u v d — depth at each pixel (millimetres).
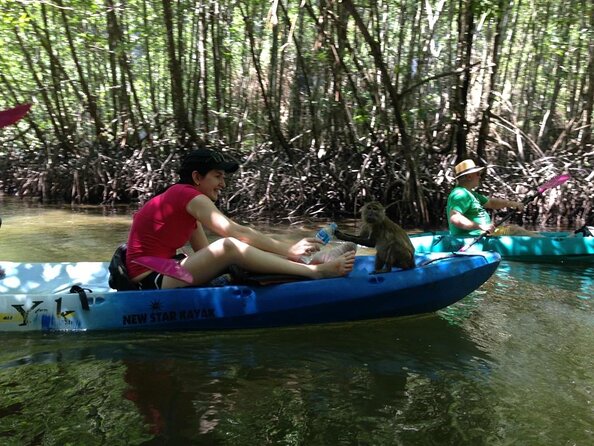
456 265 4570
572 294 5477
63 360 3621
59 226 9445
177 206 4043
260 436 2785
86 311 4059
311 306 4207
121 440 2709
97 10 12391
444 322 4551
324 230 4512
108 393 3182
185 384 3320
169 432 2791
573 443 2777
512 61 18484
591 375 3564
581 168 11867
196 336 4094
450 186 11336
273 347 3936
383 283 4344
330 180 12422
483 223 7086
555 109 16234
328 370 3568
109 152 14180
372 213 4539
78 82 15383
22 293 4203
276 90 15508
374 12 12391
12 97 15469
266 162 12617
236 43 16359
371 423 2930
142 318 4074
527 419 3002
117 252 4301
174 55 12484
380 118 11797
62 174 14078
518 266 6695
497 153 13094
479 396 3248
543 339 4195
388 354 3854
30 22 12234
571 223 11531
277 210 12156
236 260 4152
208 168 4145
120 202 13812
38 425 2832
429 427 2900
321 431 2842
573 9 13031
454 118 11516
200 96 14984
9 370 3457
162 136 14102
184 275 3838
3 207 12500
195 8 12992
